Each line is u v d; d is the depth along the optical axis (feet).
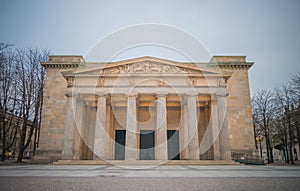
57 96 143.84
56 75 146.92
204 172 54.29
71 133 105.40
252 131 137.39
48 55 154.61
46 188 26.32
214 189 25.77
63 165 89.92
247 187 27.40
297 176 42.93
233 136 136.77
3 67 130.41
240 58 150.20
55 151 135.95
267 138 160.97
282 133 158.30
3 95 132.05
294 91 131.85
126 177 40.60
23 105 137.59
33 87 144.87
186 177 40.81
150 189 25.80
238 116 139.85
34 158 127.95
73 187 27.25
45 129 139.33
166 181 34.19
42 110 141.90
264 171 58.54
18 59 140.97
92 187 27.32
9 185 28.86
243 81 145.07
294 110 137.90
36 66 149.48
